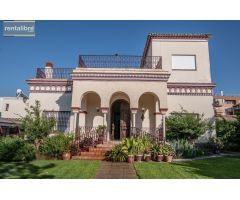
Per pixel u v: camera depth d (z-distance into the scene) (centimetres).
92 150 1401
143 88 1638
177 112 1839
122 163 1198
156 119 1758
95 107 1855
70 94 1911
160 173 966
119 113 1880
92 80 1650
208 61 1994
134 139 1345
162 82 1648
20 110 3247
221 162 1293
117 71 1653
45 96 1916
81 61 1756
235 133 1909
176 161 1316
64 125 1866
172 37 2041
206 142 1830
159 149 1322
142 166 1112
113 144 1514
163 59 2000
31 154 1278
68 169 1017
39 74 1970
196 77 1962
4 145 1257
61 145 1334
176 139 1655
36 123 1496
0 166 1084
